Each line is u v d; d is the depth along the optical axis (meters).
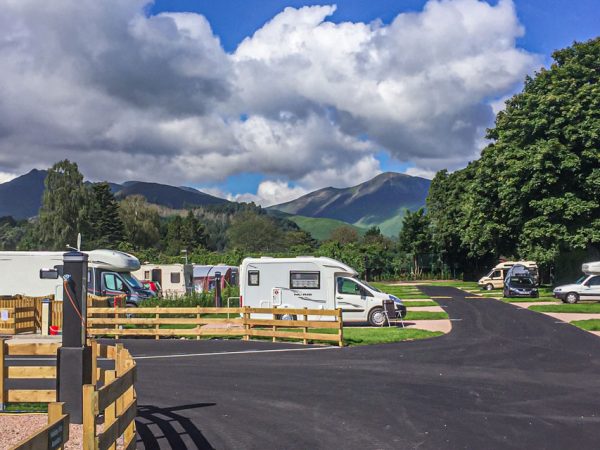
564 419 10.15
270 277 25.27
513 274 44.00
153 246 104.38
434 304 36.41
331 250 72.50
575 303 36.34
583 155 40.22
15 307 23.30
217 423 9.95
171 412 10.76
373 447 8.59
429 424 9.85
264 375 14.57
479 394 12.20
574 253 45.78
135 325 24.88
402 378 14.02
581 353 17.80
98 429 8.72
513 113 45.22
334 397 11.98
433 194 80.56
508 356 17.28
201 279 46.56
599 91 40.22
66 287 9.76
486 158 49.34
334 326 20.08
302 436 9.16
